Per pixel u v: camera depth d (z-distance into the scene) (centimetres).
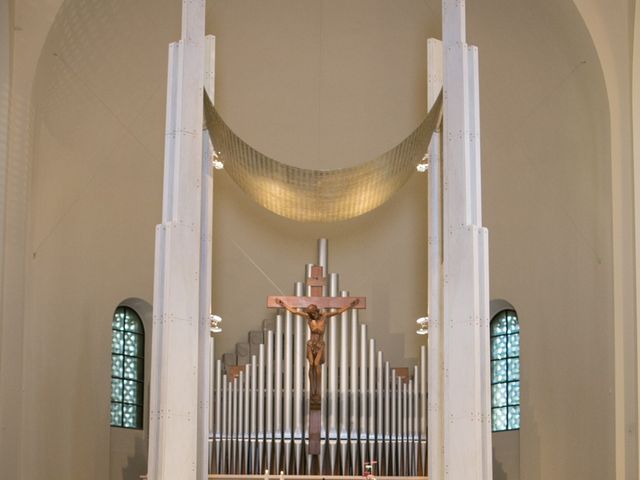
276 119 1947
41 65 1680
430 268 1605
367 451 1706
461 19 1502
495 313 1917
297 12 1955
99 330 1792
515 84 1880
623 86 1720
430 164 1623
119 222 1828
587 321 1739
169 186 1449
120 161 1836
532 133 1862
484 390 1417
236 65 1945
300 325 1731
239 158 1577
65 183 1762
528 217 1852
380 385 1723
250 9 1950
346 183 1598
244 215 1936
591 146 1764
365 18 1956
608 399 1677
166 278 1414
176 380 1400
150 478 1384
